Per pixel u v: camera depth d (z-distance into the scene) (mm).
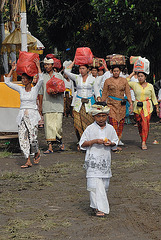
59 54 41500
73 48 33688
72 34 33281
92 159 7113
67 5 31641
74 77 13336
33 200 8094
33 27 39844
